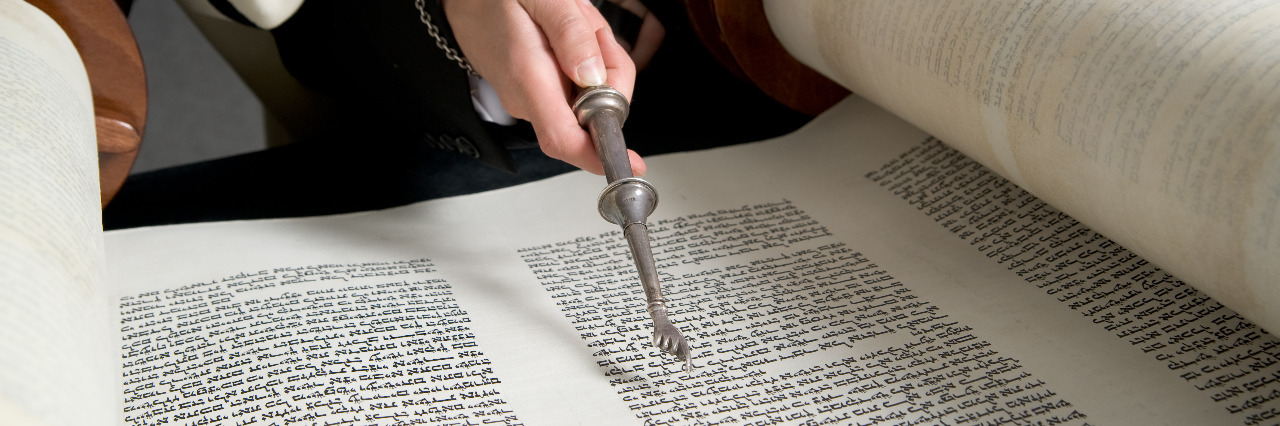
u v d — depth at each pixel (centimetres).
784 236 74
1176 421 60
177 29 150
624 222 64
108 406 55
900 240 73
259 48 91
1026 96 65
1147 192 61
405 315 68
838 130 84
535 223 77
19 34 67
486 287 71
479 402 63
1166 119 60
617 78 70
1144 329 65
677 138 86
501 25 69
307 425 62
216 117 137
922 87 71
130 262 73
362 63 80
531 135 79
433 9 73
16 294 53
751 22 83
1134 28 62
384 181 82
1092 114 62
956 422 61
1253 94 58
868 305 68
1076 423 61
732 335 67
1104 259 69
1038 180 67
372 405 63
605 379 64
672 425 62
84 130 66
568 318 68
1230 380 62
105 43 73
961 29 68
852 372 64
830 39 77
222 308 69
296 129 96
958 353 65
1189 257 61
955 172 77
